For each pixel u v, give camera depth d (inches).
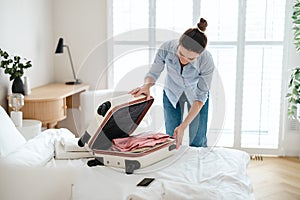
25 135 112.3
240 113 164.2
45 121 127.4
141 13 163.9
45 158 82.0
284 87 161.3
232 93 163.8
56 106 129.3
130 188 63.1
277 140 164.6
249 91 163.2
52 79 170.1
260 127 164.4
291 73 157.8
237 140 165.9
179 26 163.2
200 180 70.6
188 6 162.1
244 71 162.2
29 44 145.9
